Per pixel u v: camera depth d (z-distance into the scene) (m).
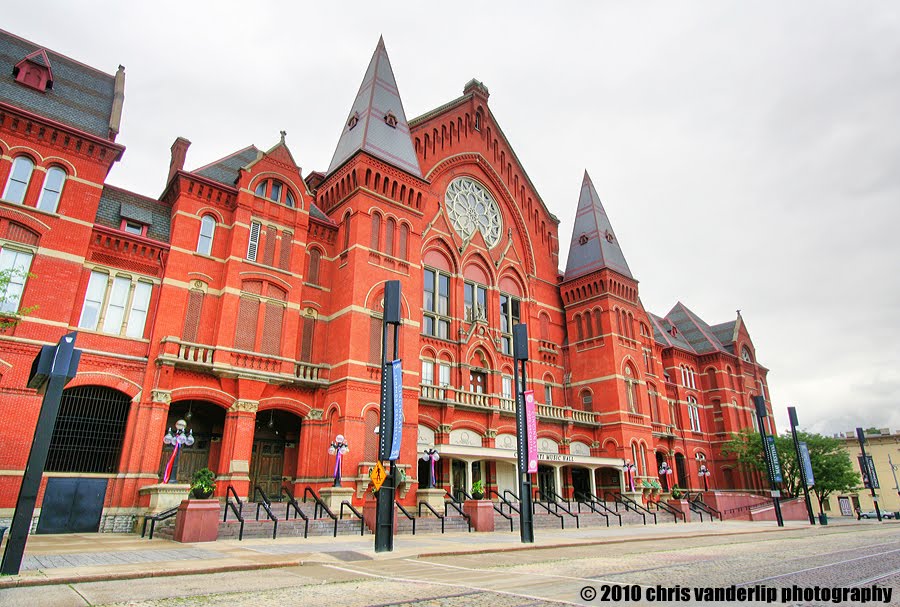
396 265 35.09
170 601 9.98
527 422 24.14
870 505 79.62
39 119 25.08
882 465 80.50
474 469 38.84
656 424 53.31
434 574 13.67
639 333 52.94
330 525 24.52
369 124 37.12
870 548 20.56
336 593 10.90
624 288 50.59
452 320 41.03
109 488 24.14
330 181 37.31
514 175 51.16
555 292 51.72
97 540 20.06
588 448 46.47
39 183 25.00
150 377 26.09
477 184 47.91
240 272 29.56
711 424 61.97
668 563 15.81
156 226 29.23
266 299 30.27
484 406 39.25
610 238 52.69
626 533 28.22
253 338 29.50
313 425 30.86
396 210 36.22
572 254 53.16
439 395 37.22
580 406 48.31
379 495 18.66
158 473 25.50
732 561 16.25
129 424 25.14
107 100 29.36
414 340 34.66
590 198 54.41
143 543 19.23
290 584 11.97
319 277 34.44
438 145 44.62
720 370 62.72
